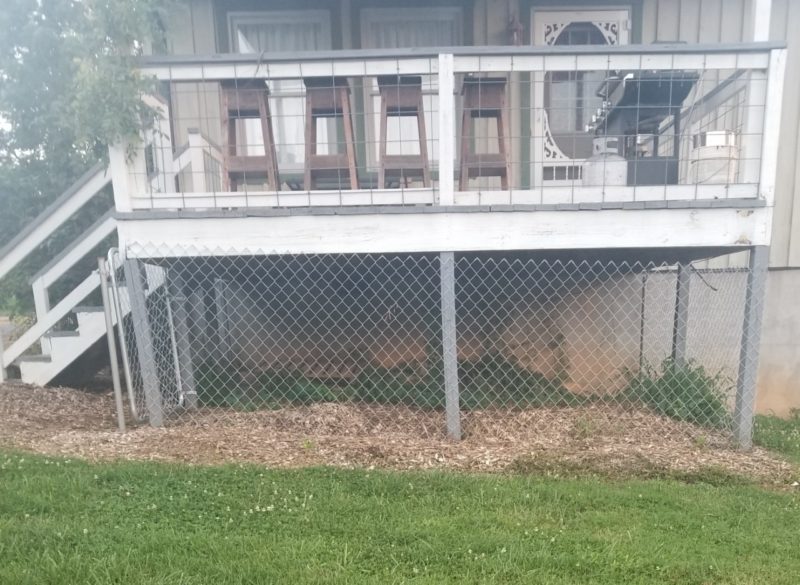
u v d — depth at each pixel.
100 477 3.30
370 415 4.85
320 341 6.62
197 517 2.93
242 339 6.64
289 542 2.67
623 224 4.14
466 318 6.54
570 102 6.66
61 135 5.63
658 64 4.02
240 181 5.16
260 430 4.38
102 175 5.18
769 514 3.20
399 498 3.23
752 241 4.14
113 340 4.27
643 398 5.20
